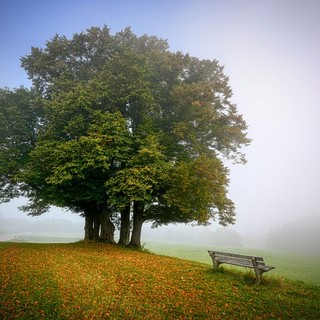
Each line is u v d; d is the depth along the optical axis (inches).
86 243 788.0
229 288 386.6
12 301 315.3
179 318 300.7
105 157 655.8
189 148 916.0
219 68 1008.9
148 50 1074.7
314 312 318.3
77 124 748.6
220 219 802.8
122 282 403.9
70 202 864.9
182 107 860.0
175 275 446.6
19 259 503.5
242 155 965.2
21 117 905.5
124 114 884.6
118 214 1028.5
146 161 708.0
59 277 406.3
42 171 753.0
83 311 305.0
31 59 981.2
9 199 1007.0
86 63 996.6
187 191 667.4
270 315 308.3
